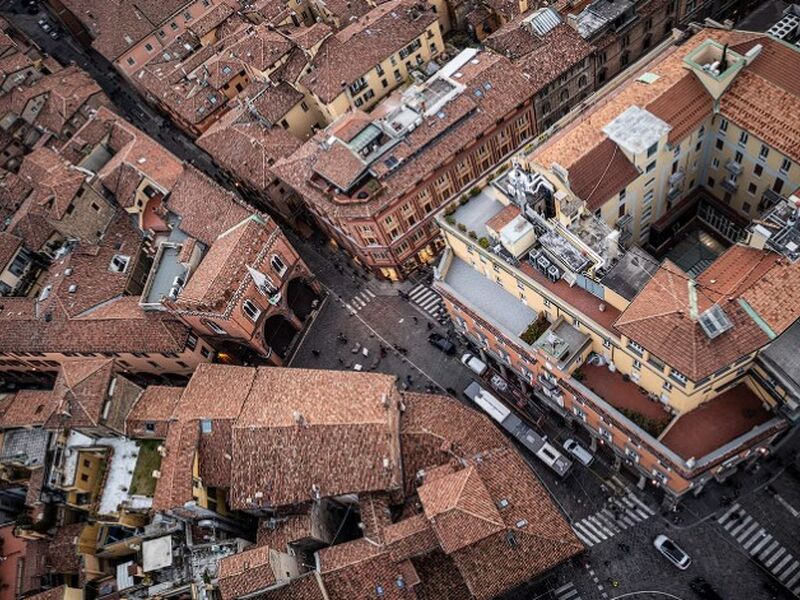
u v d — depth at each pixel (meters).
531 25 113.19
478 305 91.69
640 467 83.56
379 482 84.25
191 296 102.25
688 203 100.00
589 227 80.25
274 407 89.88
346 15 140.38
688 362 67.31
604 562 85.69
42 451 97.12
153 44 165.00
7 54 158.88
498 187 88.25
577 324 80.50
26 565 91.31
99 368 96.12
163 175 123.00
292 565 83.62
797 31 89.75
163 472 87.69
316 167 108.56
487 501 78.44
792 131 81.06
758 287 68.62
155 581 87.12
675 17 118.19
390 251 111.12
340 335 115.31
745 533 83.00
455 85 109.50
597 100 98.94
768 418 74.25
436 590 82.19
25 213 123.38
